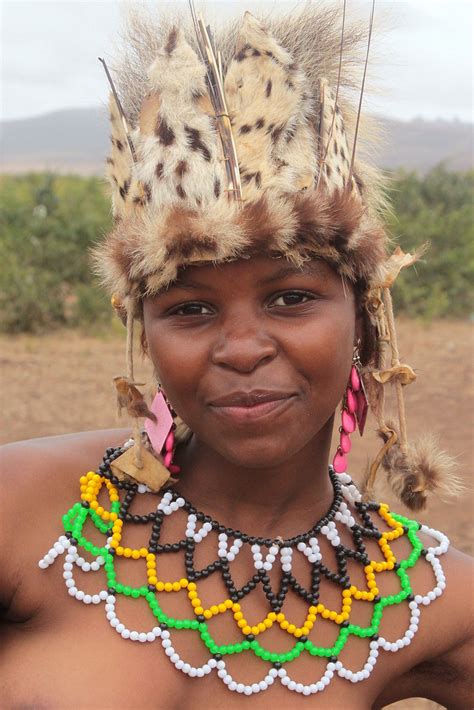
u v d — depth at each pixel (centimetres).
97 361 1212
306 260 163
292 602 183
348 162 183
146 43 190
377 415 196
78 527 175
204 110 168
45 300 1431
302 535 187
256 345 162
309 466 188
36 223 1516
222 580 179
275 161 167
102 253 177
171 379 167
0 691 167
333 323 168
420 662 193
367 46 190
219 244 156
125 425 873
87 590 172
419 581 193
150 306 170
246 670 175
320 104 177
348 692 182
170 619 172
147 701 166
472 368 1183
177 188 165
